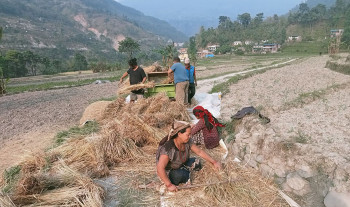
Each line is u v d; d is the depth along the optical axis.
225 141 6.44
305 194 4.42
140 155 5.96
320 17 188.50
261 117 7.23
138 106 8.35
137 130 6.61
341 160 4.40
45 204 4.11
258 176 4.92
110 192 4.69
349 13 158.75
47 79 52.38
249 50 147.38
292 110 8.85
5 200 4.07
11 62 99.06
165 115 7.55
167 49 39.22
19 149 7.79
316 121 7.24
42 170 5.27
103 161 5.43
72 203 4.09
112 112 8.75
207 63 69.56
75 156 5.75
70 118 11.19
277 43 157.75
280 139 5.32
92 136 6.48
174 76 9.59
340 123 6.98
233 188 4.42
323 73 20.66
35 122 10.85
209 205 4.17
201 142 6.29
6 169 6.19
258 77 19.77
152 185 4.80
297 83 15.38
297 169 4.68
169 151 4.35
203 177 4.82
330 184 4.25
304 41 154.50
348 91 11.87
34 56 108.25
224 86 15.97
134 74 9.88
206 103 10.61
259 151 5.40
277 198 4.37
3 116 12.38
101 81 29.42
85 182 4.66
